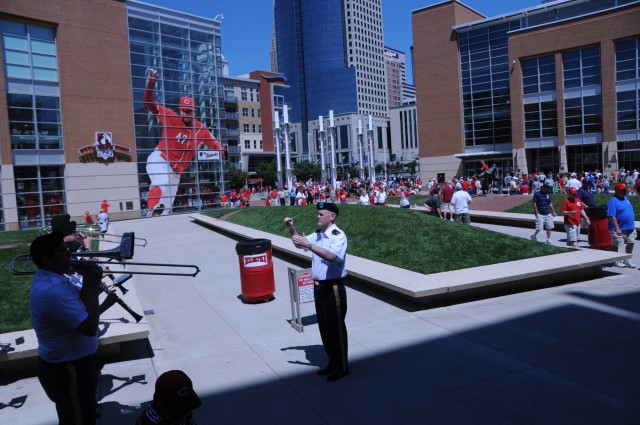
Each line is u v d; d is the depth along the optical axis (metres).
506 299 8.88
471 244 11.62
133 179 41.28
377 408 5.03
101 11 39.44
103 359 6.98
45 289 3.85
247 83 107.75
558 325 7.27
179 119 44.66
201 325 8.54
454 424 4.62
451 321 7.76
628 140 48.41
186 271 13.59
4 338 6.95
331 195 38.44
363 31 199.00
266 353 6.92
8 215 34.75
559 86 52.34
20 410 5.50
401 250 11.69
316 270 5.77
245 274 9.77
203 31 46.41
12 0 34.44
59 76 37.22
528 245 11.46
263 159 107.94
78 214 38.16
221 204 47.62
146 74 42.41
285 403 5.28
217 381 6.02
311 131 168.75
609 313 7.70
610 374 5.50
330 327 5.74
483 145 61.84
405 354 6.49
